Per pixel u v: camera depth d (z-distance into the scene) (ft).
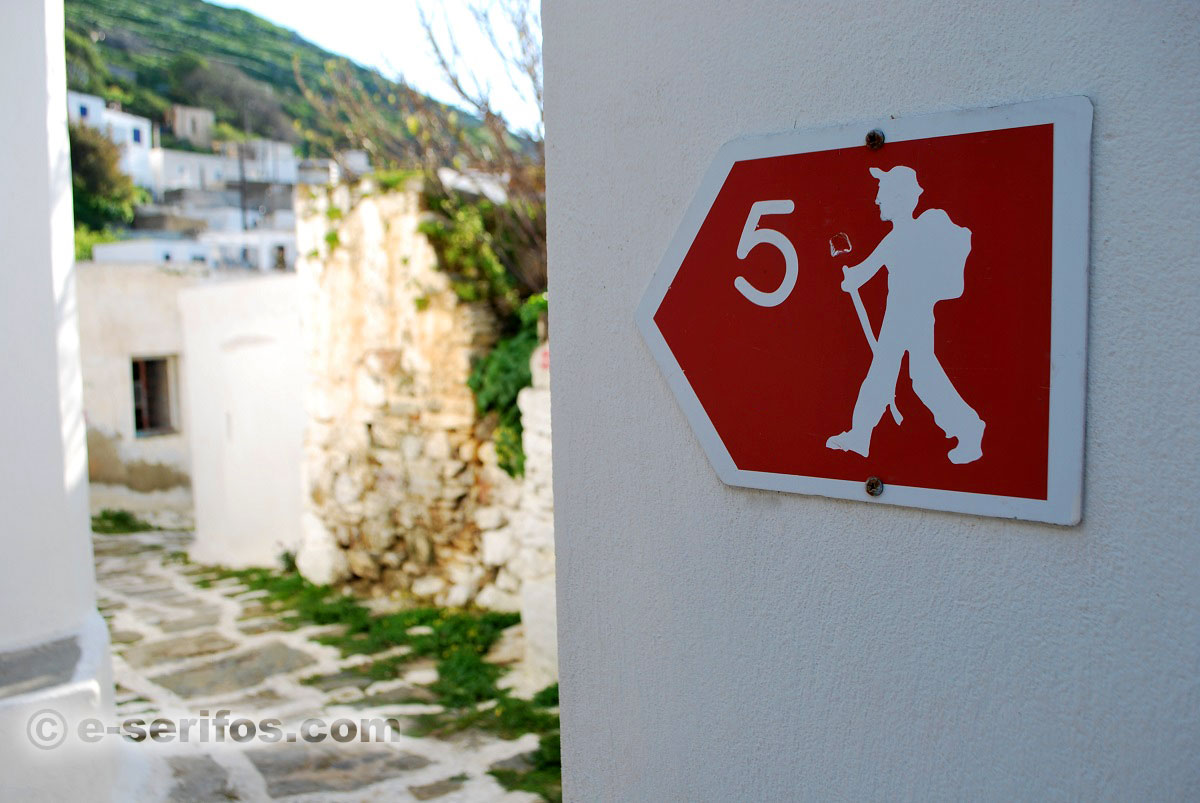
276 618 19.34
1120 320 2.97
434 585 19.43
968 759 3.40
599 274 4.48
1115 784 3.06
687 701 4.29
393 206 19.88
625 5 4.27
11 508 10.31
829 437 3.65
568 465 4.71
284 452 23.59
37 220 10.42
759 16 3.79
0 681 9.48
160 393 37.73
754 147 3.80
